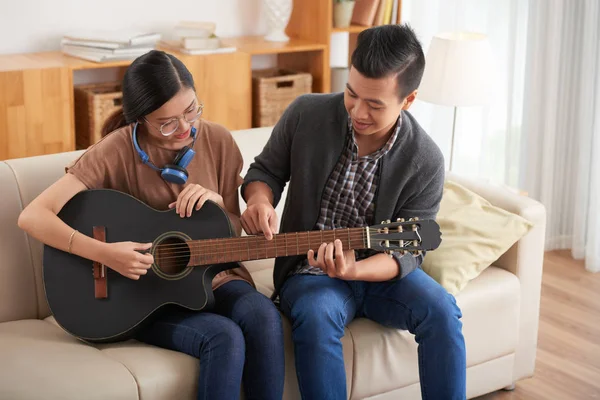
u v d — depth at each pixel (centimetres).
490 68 301
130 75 206
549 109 379
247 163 262
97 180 216
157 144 218
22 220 207
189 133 216
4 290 222
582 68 373
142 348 208
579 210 383
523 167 397
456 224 257
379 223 225
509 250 261
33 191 227
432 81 302
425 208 226
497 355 259
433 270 247
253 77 369
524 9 379
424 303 219
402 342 235
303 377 210
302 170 223
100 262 204
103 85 350
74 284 208
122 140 218
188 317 208
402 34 203
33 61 326
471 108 395
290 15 390
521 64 386
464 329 247
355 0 390
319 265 206
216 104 352
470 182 279
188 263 208
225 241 208
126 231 210
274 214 213
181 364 201
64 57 336
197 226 210
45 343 206
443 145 399
